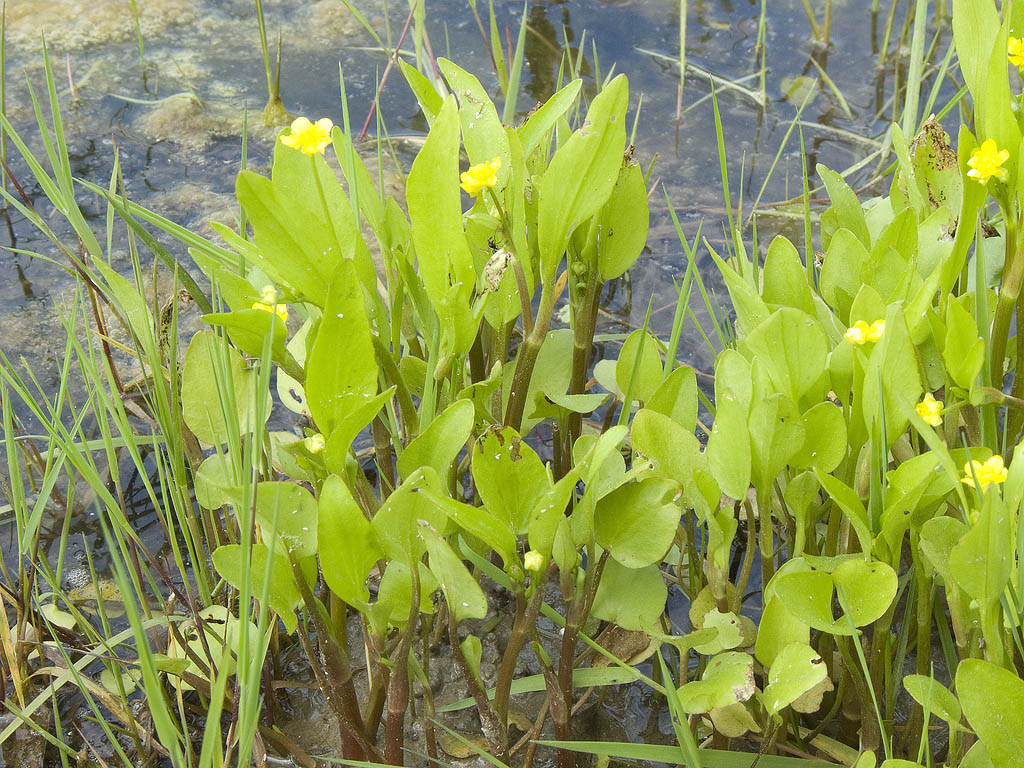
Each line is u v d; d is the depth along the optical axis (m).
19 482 0.35
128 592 0.28
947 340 0.32
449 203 0.32
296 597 0.31
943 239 0.35
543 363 0.37
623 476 0.33
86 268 0.37
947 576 0.31
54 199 0.37
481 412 0.35
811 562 0.32
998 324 0.34
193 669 0.35
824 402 0.31
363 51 0.58
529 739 0.34
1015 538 0.31
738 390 0.32
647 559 0.32
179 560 0.35
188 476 0.40
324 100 0.54
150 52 0.58
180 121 0.52
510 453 0.31
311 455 0.31
